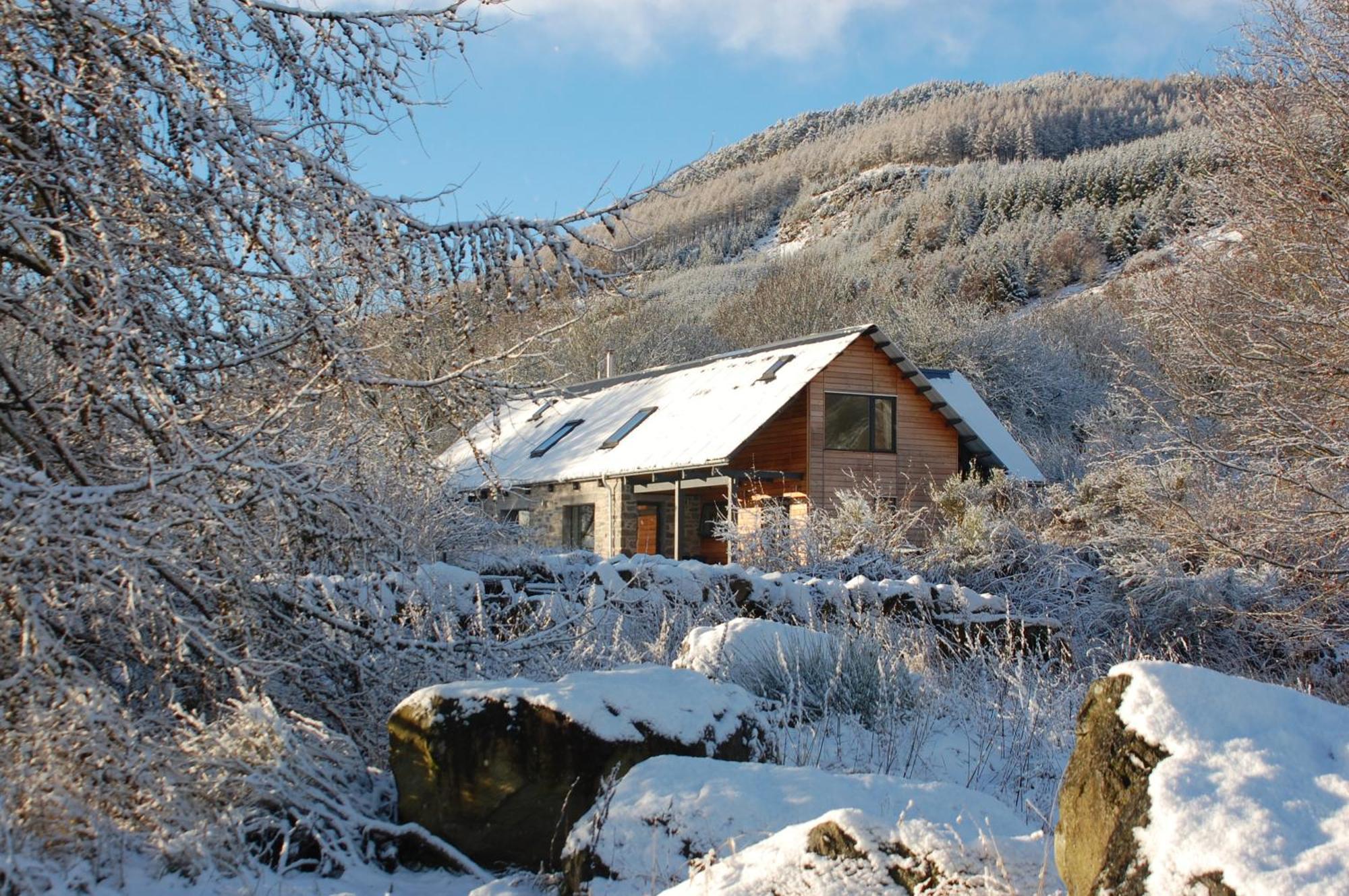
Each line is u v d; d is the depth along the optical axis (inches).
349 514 234.8
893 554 549.0
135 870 172.9
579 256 262.5
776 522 577.6
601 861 159.2
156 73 233.0
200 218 230.7
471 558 428.5
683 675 224.5
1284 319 446.6
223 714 219.3
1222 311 515.5
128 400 211.5
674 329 1578.5
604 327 1454.2
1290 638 442.6
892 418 904.9
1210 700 113.7
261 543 216.5
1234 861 94.7
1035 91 4522.6
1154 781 106.4
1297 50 519.5
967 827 144.3
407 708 202.1
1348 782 102.2
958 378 1061.1
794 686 297.9
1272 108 530.3
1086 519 561.9
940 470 919.7
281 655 241.9
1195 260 546.0
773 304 1715.1
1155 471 525.0
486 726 194.4
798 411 880.3
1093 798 113.9
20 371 243.3
